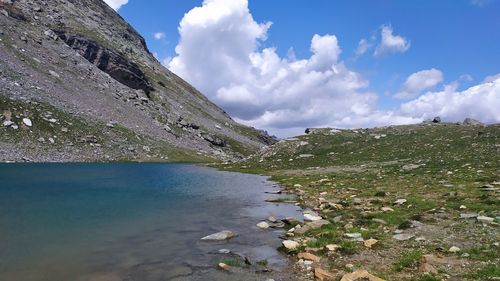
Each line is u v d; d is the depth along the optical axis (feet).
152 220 96.12
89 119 452.35
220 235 78.74
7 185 158.71
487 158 174.29
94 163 347.36
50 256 62.54
